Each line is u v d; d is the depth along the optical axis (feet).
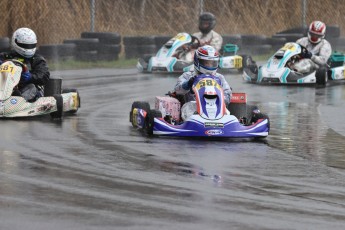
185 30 335.47
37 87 137.08
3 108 127.44
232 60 240.32
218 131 111.14
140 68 238.27
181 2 334.85
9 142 105.19
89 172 86.43
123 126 124.47
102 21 303.89
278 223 67.15
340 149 106.63
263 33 342.44
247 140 113.19
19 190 76.84
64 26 279.49
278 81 205.77
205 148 104.58
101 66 256.32
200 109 113.09
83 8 289.53
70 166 89.51
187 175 86.02
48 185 79.36
